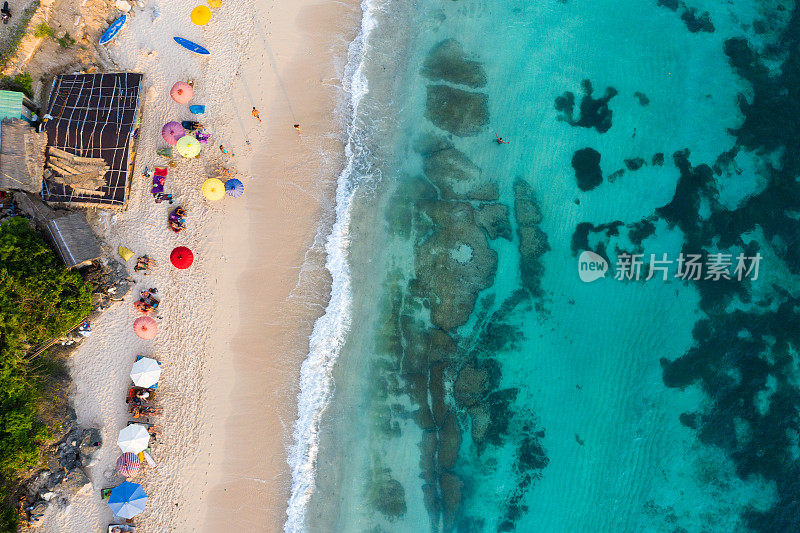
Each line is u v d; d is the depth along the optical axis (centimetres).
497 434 1792
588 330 1858
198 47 1902
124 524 1728
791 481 1716
